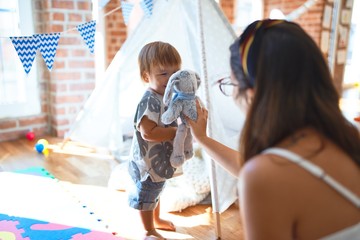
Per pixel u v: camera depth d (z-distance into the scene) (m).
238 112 1.96
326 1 4.14
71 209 1.71
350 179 0.59
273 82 0.59
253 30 0.66
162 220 1.58
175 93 1.28
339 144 0.62
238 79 0.67
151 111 1.34
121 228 1.57
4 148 2.56
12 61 2.68
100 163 2.32
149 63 1.35
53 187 1.94
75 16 2.70
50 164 2.28
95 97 2.28
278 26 0.63
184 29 1.84
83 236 1.49
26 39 1.51
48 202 1.77
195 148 2.12
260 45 0.62
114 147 2.42
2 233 1.47
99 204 1.78
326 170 0.57
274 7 4.32
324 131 0.61
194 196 1.82
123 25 3.21
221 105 1.90
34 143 2.69
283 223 0.55
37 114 2.86
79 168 2.23
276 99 0.59
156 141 1.36
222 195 1.57
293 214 0.55
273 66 0.59
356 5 4.89
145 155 1.39
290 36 0.60
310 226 0.56
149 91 1.39
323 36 4.29
